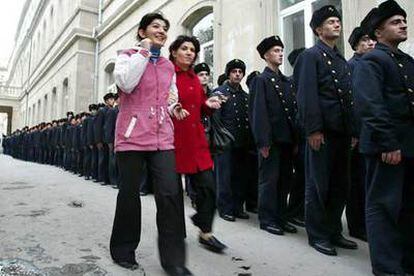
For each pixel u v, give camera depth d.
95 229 3.62
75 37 16.14
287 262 2.80
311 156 3.06
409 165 2.53
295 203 4.07
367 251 3.12
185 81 3.08
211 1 8.17
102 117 7.45
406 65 2.51
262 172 3.72
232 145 4.19
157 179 2.50
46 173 9.75
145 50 2.42
